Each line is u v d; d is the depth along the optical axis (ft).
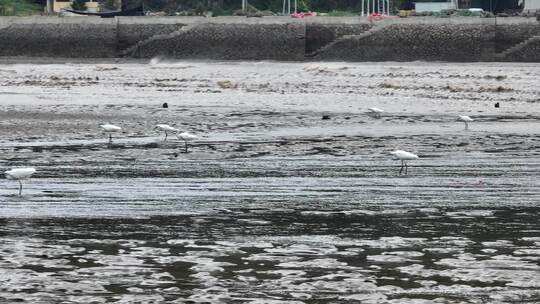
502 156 356.38
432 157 353.31
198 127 445.37
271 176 305.94
